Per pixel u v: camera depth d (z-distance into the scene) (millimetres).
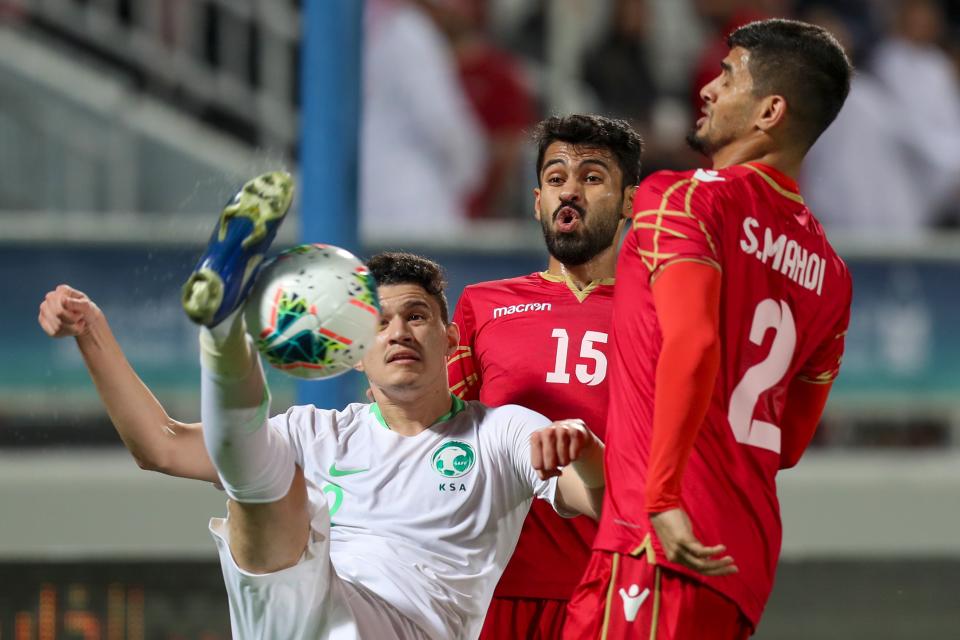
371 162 29453
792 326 9438
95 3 29797
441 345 11172
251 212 8305
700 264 8656
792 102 9383
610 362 9602
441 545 10883
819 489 26766
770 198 9297
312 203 18297
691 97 30750
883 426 27984
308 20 18312
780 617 23453
